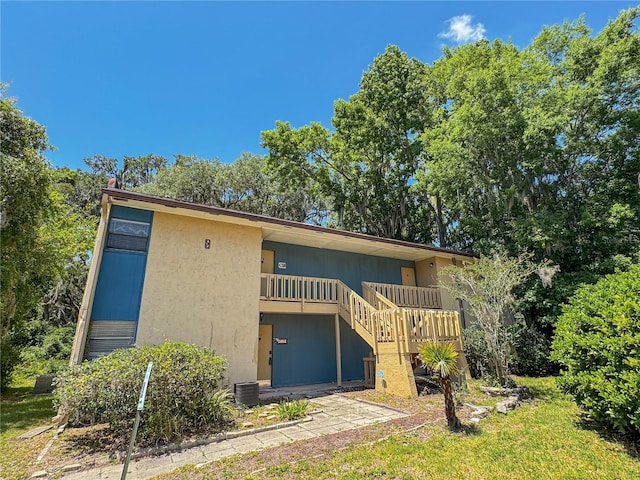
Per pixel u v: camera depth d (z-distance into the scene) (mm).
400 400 8258
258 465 4586
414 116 22766
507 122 14492
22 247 9242
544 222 13305
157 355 6301
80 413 5762
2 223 8555
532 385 9562
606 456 4609
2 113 9031
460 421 6266
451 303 14547
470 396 8219
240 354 9484
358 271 14539
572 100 14273
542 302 12945
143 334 8500
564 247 13461
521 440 5293
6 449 5504
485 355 10094
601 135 14930
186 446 5504
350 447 5156
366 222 24453
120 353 6547
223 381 8961
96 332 8117
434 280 14953
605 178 14609
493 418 6504
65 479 4383
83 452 5336
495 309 9586
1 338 9781
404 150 22875
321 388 11047
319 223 31703
